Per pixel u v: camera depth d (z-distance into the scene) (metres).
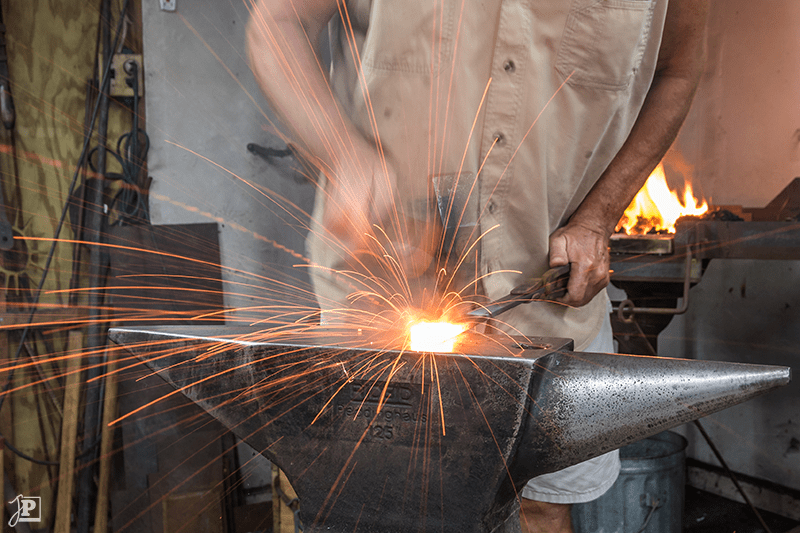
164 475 2.29
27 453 2.44
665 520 1.96
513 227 1.23
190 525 2.27
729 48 2.75
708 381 0.71
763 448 2.64
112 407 2.31
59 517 2.25
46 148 2.43
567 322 1.33
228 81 2.55
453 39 1.10
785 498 2.55
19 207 2.42
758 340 2.64
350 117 1.28
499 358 0.71
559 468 0.76
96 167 2.44
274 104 1.19
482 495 0.75
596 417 0.73
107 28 2.41
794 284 2.51
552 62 1.12
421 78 1.14
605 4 1.06
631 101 1.22
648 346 2.15
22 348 2.38
